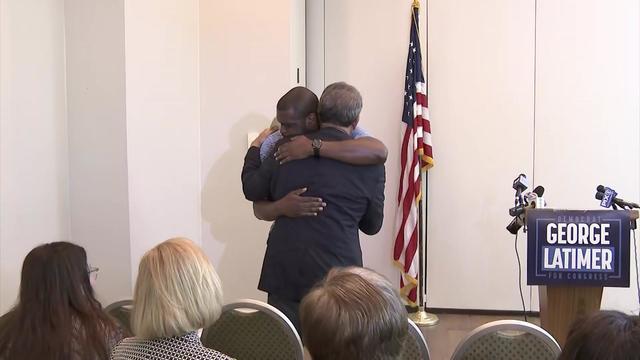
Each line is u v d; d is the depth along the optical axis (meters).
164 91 3.96
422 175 4.98
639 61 4.68
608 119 4.75
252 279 4.41
